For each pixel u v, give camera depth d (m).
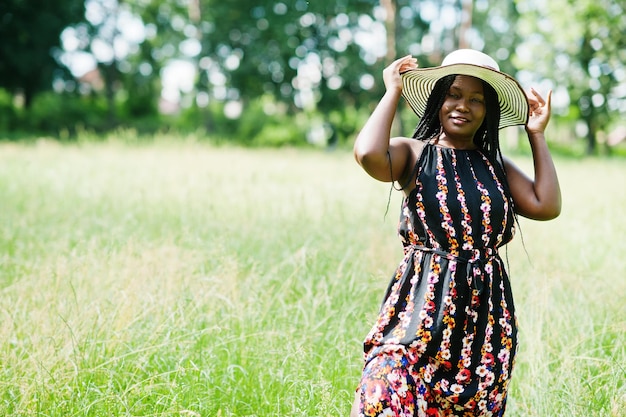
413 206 3.01
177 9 46.91
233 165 14.52
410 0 39.53
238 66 40.22
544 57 34.50
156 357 4.17
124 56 47.78
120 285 4.95
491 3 39.78
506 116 3.27
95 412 3.66
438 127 3.21
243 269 5.75
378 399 2.84
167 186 10.73
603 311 5.23
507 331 3.00
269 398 4.02
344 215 8.06
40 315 4.43
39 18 38.22
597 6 31.28
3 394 3.75
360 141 3.00
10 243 7.12
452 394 2.94
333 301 5.15
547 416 3.85
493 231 2.99
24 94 40.31
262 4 39.50
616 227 8.20
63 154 16.19
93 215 8.31
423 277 2.98
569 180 14.16
